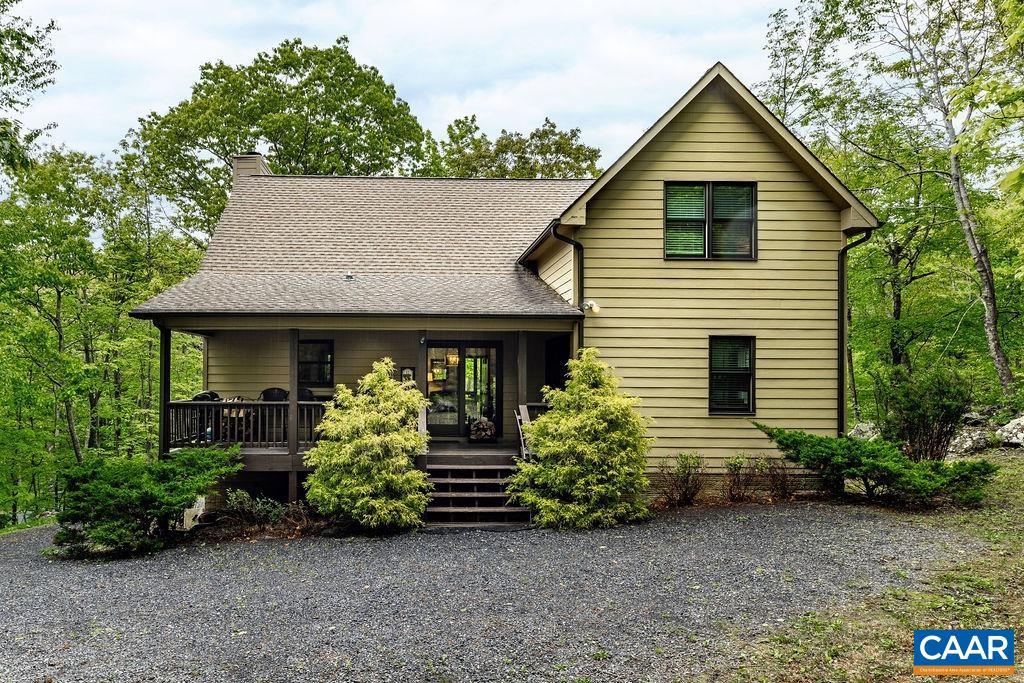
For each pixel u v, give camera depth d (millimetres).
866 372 19844
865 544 7727
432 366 14258
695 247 11703
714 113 11711
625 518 9820
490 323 11656
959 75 15773
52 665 5141
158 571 8008
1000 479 10781
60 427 17609
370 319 11469
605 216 11594
